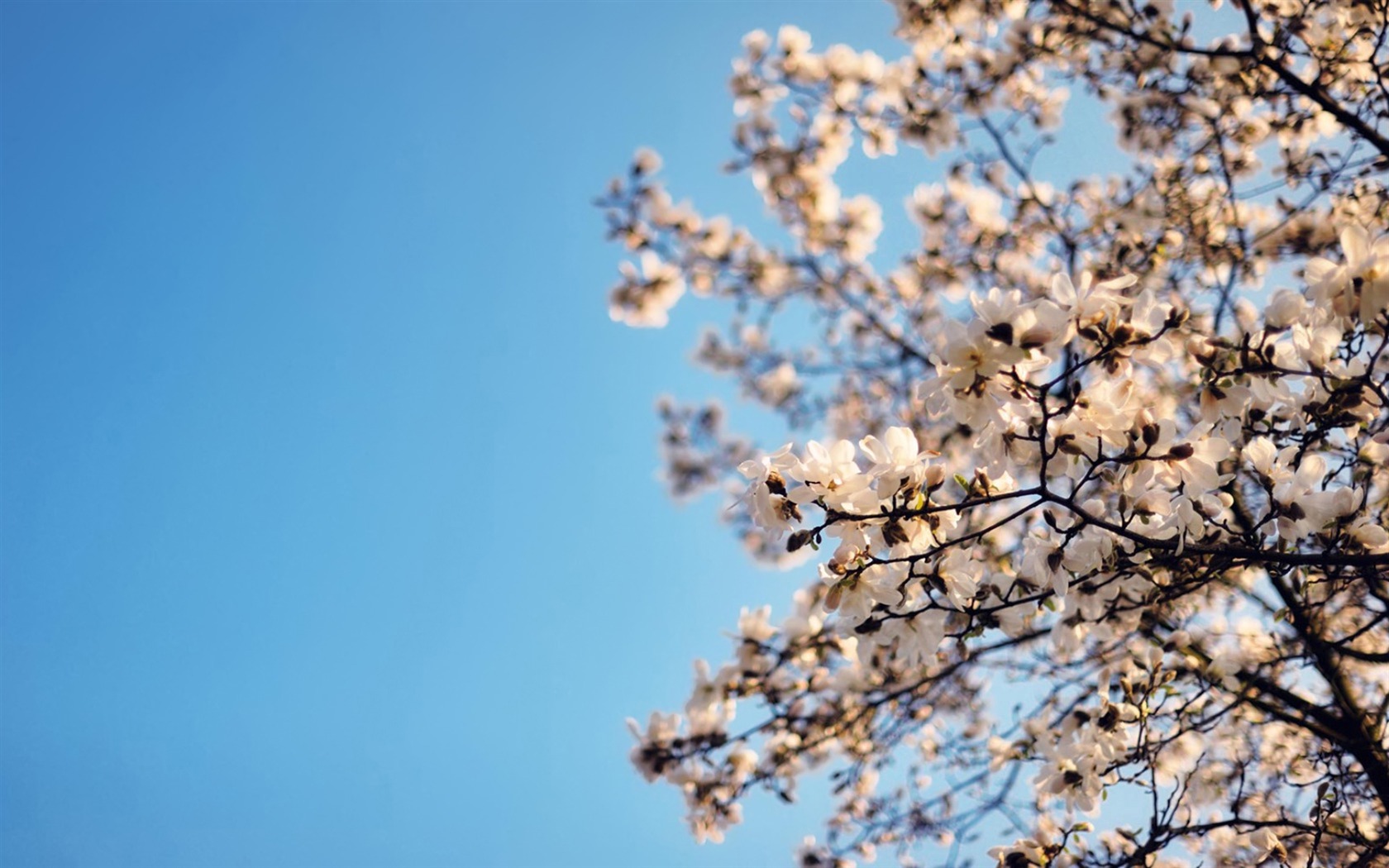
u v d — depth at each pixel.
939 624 3.08
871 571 2.96
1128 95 6.11
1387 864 3.81
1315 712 4.37
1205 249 5.71
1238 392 2.99
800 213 7.46
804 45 6.93
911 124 6.79
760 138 7.23
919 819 6.16
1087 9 5.46
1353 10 4.72
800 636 5.44
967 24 6.30
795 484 2.86
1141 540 2.87
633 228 7.39
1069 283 2.69
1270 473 3.06
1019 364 2.64
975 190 7.19
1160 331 2.65
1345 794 4.08
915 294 7.75
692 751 5.38
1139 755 3.67
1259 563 3.11
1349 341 2.96
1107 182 6.68
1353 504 2.98
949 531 2.93
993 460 2.87
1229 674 4.18
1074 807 3.69
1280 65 4.78
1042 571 3.07
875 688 5.73
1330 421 2.94
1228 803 4.74
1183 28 4.98
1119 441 2.84
